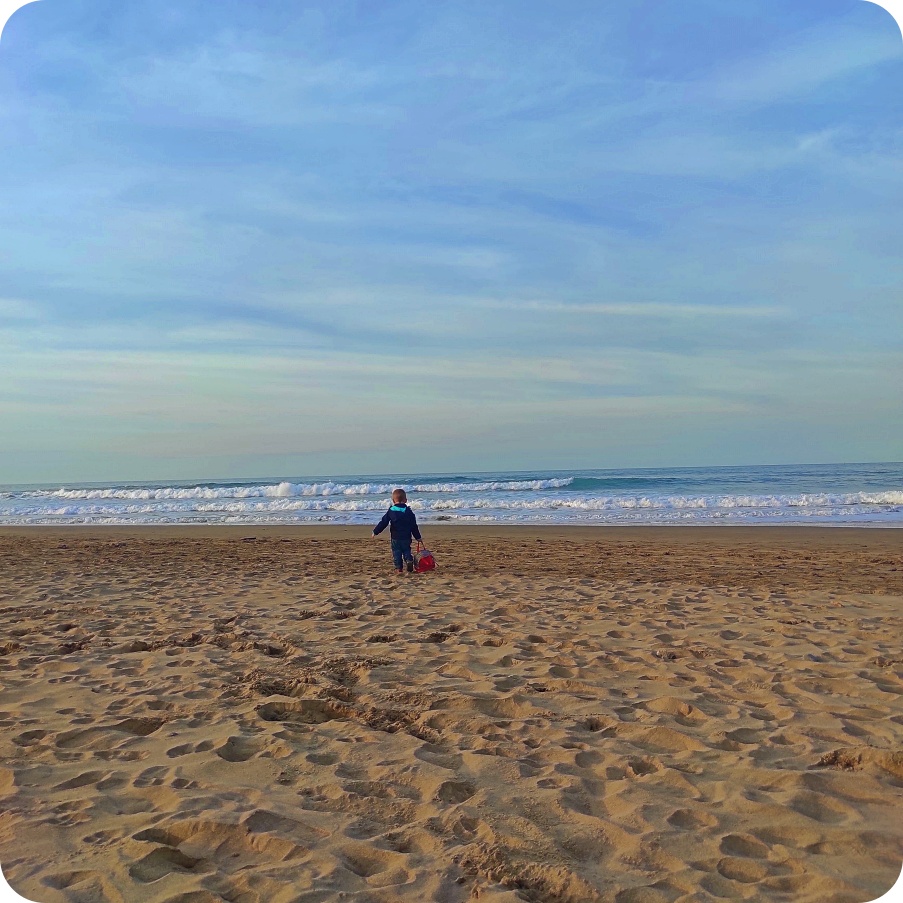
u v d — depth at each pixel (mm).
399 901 2814
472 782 3898
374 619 8305
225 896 2863
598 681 5836
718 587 10695
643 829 3369
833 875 2992
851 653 6668
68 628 7930
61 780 3922
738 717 4941
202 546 18109
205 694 5484
